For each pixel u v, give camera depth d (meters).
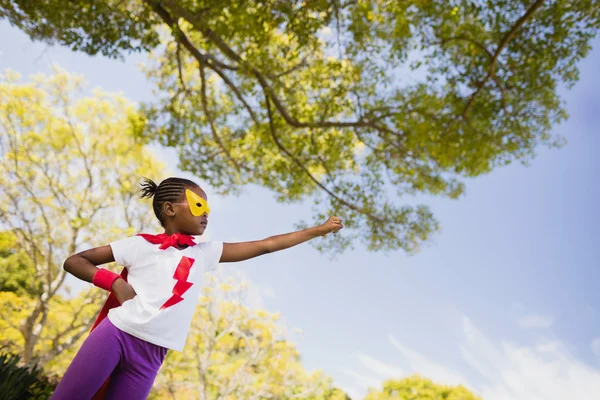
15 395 4.37
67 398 1.63
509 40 8.27
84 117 16.77
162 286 1.82
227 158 11.27
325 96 9.77
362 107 9.65
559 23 8.09
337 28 8.23
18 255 16.98
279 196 11.28
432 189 10.62
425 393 25.17
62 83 16.36
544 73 8.89
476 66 9.08
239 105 10.93
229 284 18.31
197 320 17.95
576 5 7.85
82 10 7.26
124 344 1.71
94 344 1.68
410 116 9.60
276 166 10.78
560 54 8.53
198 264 1.95
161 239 1.93
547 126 9.53
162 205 2.01
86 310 16.62
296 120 9.31
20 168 16.14
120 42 7.42
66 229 16.45
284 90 9.35
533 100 9.24
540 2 7.50
